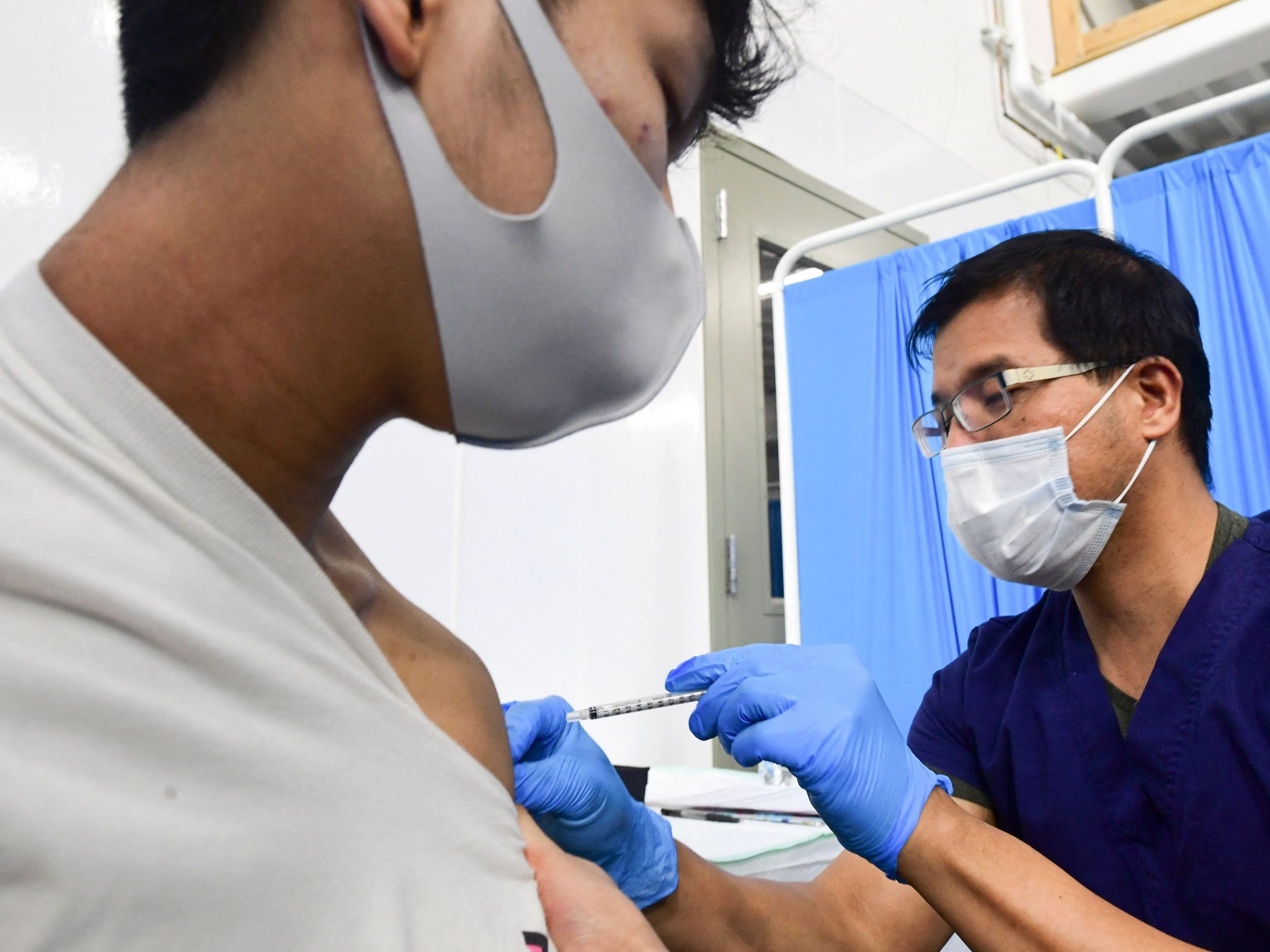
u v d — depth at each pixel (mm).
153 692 290
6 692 267
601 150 401
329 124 338
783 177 2312
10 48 1043
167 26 337
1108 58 3340
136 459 313
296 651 334
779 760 729
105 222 335
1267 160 1496
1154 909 861
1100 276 956
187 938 281
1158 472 932
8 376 306
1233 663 831
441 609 1485
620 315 436
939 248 1858
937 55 2922
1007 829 1025
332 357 364
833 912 897
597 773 729
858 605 1875
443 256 370
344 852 322
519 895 405
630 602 1818
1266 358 1476
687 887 794
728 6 449
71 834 261
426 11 355
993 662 1069
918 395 1860
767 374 2291
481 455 1589
